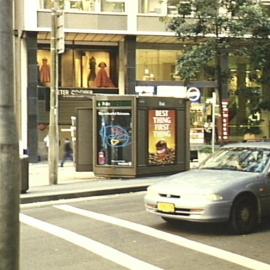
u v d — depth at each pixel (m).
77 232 10.07
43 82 29.69
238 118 30.39
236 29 19.39
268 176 10.05
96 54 31.11
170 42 30.62
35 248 8.87
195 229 10.10
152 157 18.20
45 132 29.45
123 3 29.56
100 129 18.27
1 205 4.72
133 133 17.75
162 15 27.98
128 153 17.94
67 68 30.72
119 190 15.56
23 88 28.88
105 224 10.77
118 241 9.27
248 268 7.59
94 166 18.44
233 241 9.16
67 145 27.34
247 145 11.00
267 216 10.18
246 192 9.67
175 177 10.34
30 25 28.22
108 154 18.16
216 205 9.27
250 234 9.66
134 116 17.70
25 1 28.25
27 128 28.70
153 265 7.75
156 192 9.89
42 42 29.72
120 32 29.25
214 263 7.84
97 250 8.66
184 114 18.91
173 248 8.73
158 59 30.73
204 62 19.77
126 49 29.91
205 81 30.45
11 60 4.77
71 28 28.66
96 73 31.06
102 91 31.06
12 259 4.74
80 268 7.63
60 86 30.59
